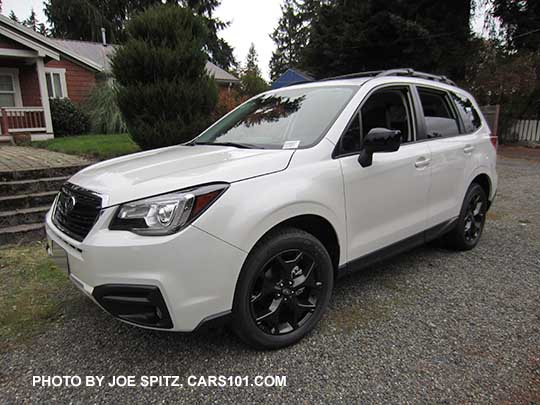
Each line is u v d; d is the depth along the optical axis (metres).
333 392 2.10
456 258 4.00
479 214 4.29
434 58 14.77
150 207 2.05
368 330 2.68
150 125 6.78
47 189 5.36
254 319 2.34
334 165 2.64
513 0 14.40
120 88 7.03
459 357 2.38
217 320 2.19
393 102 3.27
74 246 2.20
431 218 3.52
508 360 2.35
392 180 3.03
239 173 2.27
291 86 3.67
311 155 2.58
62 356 2.43
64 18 31.30
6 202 4.79
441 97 3.86
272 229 2.38
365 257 2.94
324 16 17.50
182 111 6.82
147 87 6.68
